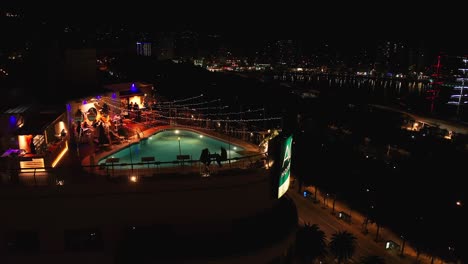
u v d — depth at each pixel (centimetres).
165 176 2520
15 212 2272
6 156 2809
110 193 2317
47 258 2319
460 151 11469
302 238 5753
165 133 3853
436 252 6638
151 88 5762
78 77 4431
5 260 2302
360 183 9112
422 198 7856
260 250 2412
